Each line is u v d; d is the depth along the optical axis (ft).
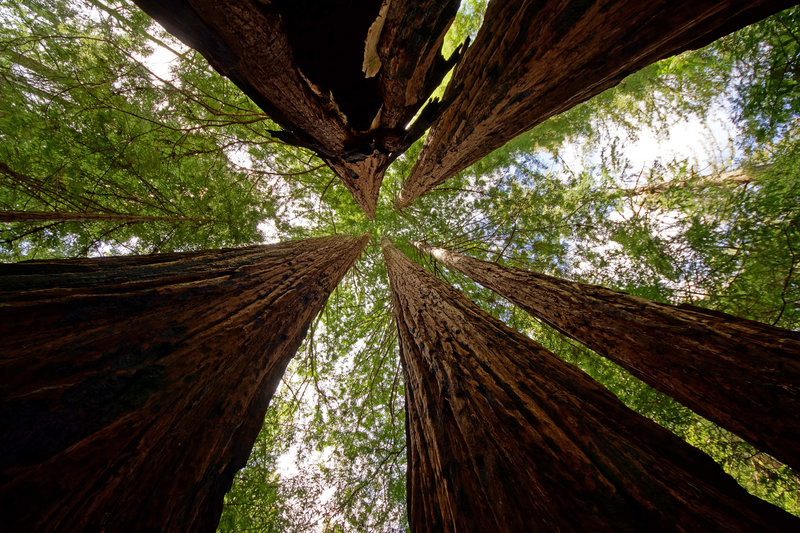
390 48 5.25
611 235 19.56
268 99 6.36
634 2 5.03
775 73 14.52
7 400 2.87
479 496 3.85
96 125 14.11
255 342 6.15
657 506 3.33
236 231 19.66
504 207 23.84
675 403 15.79
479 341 7.09
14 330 3.39
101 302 4.32
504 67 7.30
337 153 8.61
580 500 3.48
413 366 7.88
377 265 29.27
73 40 13.70
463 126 10.01
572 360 20.86
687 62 21.07
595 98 24.94
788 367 5.11
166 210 16.98
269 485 18.65
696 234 16.16
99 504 2.97
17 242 15.05
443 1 4.62
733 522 3.20
